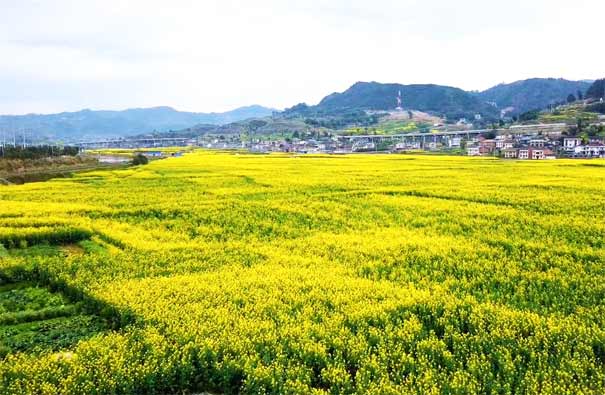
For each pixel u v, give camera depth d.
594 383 13.78
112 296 19.81
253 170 77.75
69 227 33.16
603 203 40.12
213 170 79.38
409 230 33.12
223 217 38.25
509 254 27.09
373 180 60.12
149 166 90.62
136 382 14.45
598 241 28.55
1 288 23.22
